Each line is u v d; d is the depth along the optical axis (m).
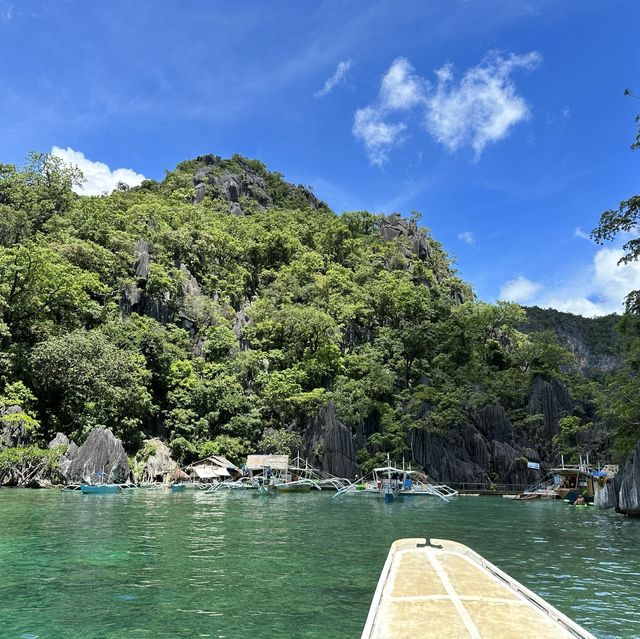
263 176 181.62
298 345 84.81
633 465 37.94
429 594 10.88
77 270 74.00
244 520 31.75
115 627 12.05
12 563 18.34
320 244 122.81
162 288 83.38
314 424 71.12
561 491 59.47
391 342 90.44
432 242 144.25
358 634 11.77
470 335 92.19
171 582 16.05
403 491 54.16
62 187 99.88
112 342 68.75
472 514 39.22
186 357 76.88
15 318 64.19
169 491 52.88
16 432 53.16
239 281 101.12
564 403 80.88
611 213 41.03
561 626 9.20
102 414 59.34
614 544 24.86
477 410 77.31
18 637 11.38
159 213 108.62
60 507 35.69
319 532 27.28
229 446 66.94
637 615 13.40
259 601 14.17
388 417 73.00
